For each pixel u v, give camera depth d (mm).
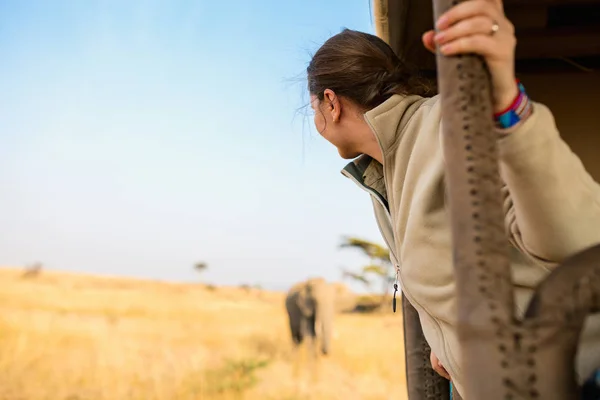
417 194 1672
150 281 43625
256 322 28484
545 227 1223
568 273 965
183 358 17906
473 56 1055
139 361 17422
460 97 1037
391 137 1729
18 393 14469
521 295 1511
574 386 944
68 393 14648
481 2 1048
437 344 1787
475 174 1005
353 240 30328
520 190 1201
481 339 947
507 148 1151
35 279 40188
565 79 3533
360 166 1998
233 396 14578
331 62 1848
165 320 27141
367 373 16547
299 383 15562
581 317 949
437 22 1084
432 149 1651
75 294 35875
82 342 20703
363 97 1816
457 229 998
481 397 939
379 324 25984
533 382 928
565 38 3084
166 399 14461
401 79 1830
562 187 1188
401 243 1758
